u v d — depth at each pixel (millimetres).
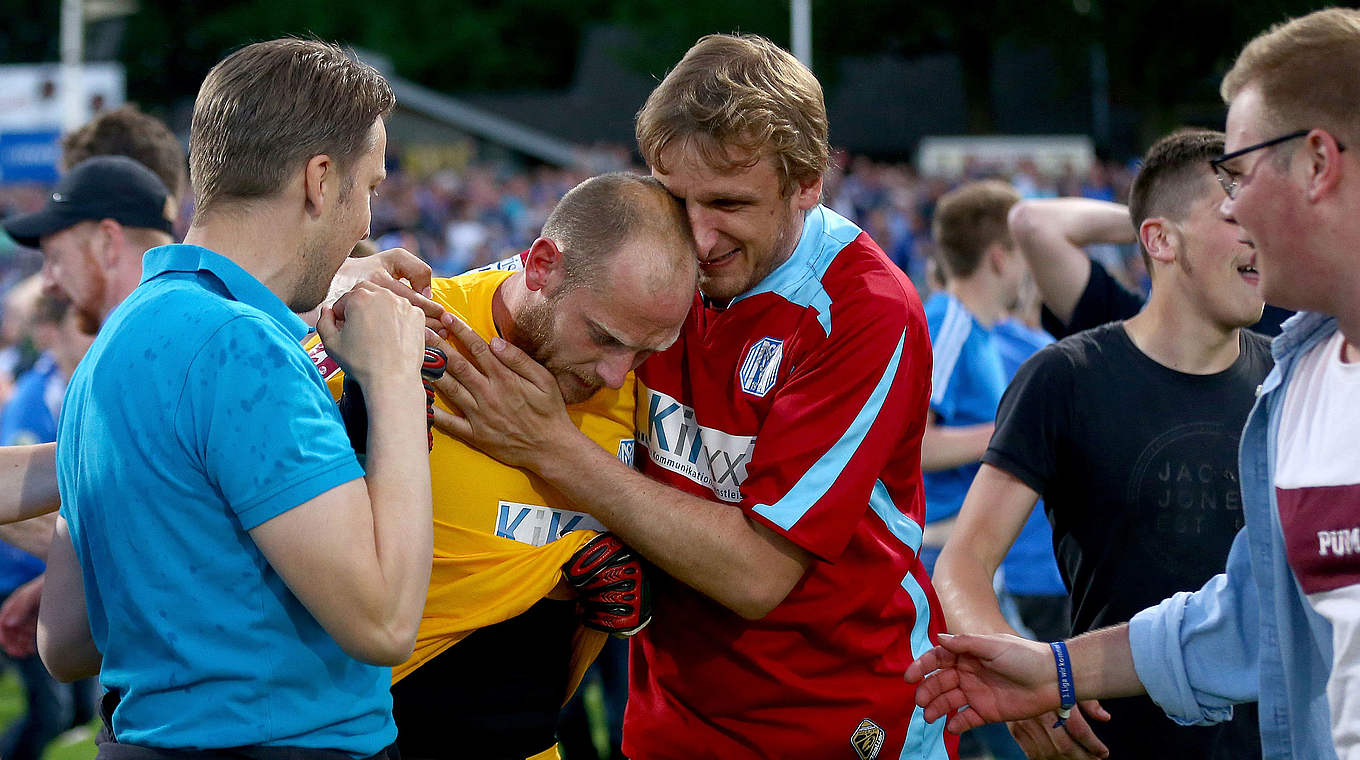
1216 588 2012
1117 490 2453
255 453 1560
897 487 2256
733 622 2229
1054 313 3445
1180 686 2004
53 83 18078
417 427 1720
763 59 1984
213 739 1609
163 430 1588
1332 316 1709
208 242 1705
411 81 38562
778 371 2125
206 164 1697
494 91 39938
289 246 1713
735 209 1983
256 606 1624
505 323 2082
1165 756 2459
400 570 1621
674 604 2287
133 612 1629
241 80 1686
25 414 4234
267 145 1663
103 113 3621
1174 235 2422
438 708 2160
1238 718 2441
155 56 37812
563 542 2115
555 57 41406
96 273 3229
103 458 1631
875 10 29406
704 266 2084
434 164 30172
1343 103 1562
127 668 1663
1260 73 1638
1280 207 1621
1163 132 27188
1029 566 4180
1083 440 2479
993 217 4160
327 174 1711
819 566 2180
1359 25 1592
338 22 38500
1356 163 1572
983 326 4234
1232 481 2434
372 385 1717
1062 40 28344
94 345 1737
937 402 4129
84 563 1730
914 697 2305
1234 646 1964
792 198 2055
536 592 2088
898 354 2086
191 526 1598
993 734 3936
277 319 1683
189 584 1601
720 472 2180
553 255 1963
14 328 6109
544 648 2201
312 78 1704
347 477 1606
